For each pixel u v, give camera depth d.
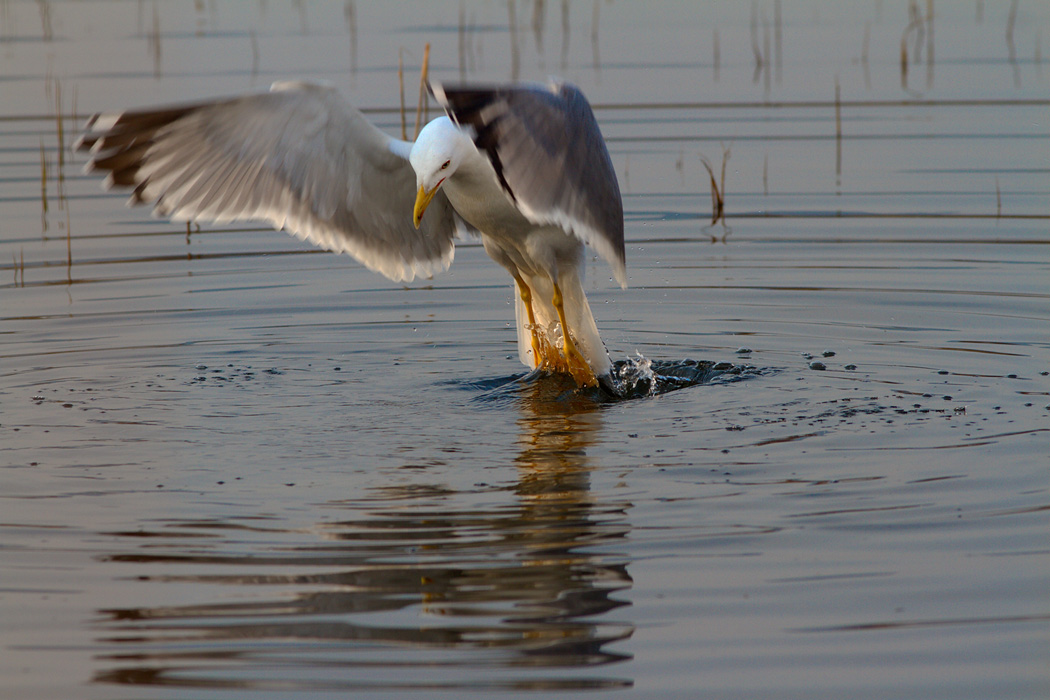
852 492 8.45
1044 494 8.30
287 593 7.13
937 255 15.20
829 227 16.31
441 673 6.29
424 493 8.61
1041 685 6.09
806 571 7.29
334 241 10.84
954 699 5.99
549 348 11.73
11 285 14.62
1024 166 18.31
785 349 12.23
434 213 11.40
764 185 17.89
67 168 19.55
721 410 10.43
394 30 26.22
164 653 6.50
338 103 9.74
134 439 9.89
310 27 26.72
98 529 8.05
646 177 18.30
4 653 6.51
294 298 14.47
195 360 12.23
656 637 6.60
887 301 13.66
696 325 13.13
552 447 9.56
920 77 22.80
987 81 22.38
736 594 7.02
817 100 21.69
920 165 18.47
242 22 27.50
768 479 8.73
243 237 17.20
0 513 8.32
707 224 16.66
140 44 25.28
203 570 7.43
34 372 11.74
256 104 9.40
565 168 8.43
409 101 20.47
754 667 6.29
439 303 14.36
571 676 6.24
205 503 8.48
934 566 7.30
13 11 29.14
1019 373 11.14
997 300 13.52
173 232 17.28
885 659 6.34
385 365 12.12
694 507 8.25
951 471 8.77
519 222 10.65
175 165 9.49
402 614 6.88
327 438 9.91
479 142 7.82
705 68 23.59
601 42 25.41
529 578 7.27
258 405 10.84
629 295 14.23
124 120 9.08
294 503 8.46
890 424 9.88
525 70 22.66
